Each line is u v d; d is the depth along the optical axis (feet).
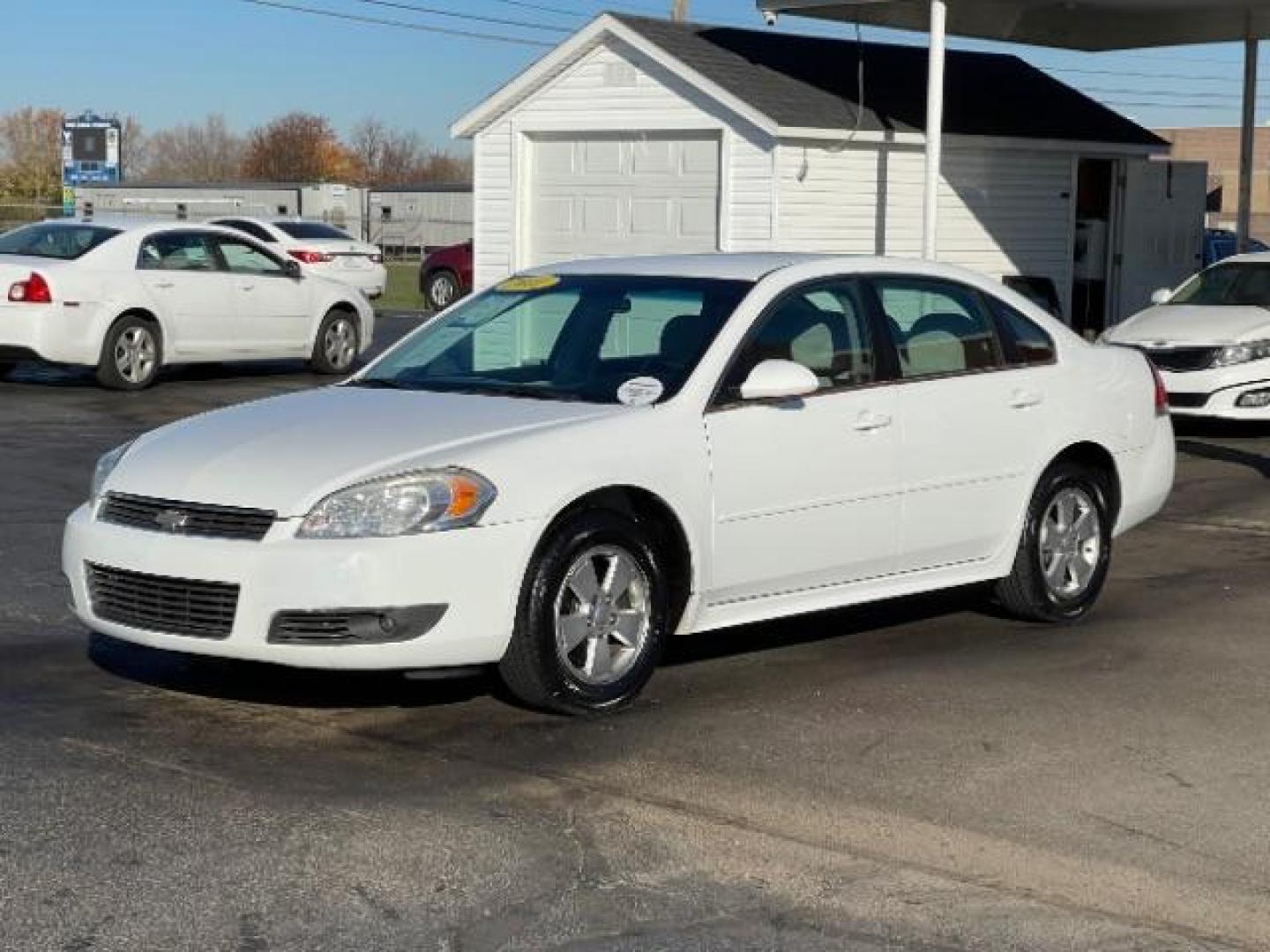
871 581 23.97
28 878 15.64
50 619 25.64
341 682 22.31
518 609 19.94
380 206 211.61
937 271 25.38
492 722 20.72
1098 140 67.82
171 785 18.25
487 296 25.27
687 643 25.04
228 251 59.47
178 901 15.23
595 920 15.05
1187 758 19.77
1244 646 25.17
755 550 22.27
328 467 19.69
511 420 21.01
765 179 57.57
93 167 201.57
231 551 19.20
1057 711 21.61
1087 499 26.78
